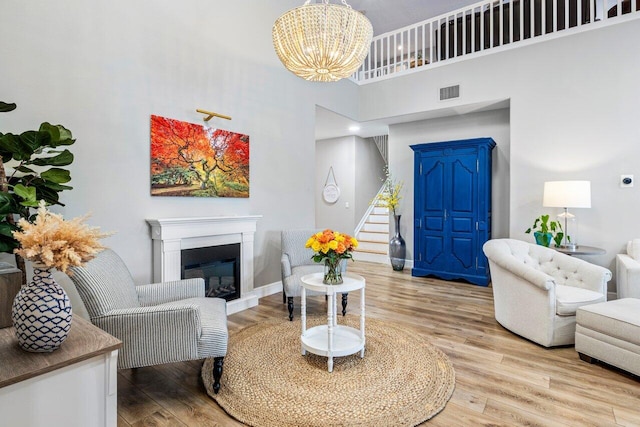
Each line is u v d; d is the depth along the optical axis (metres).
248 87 3.96
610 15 4.64
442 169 5.18
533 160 4.33
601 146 3.91
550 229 4.17
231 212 3.79
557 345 2.71
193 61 3.38
